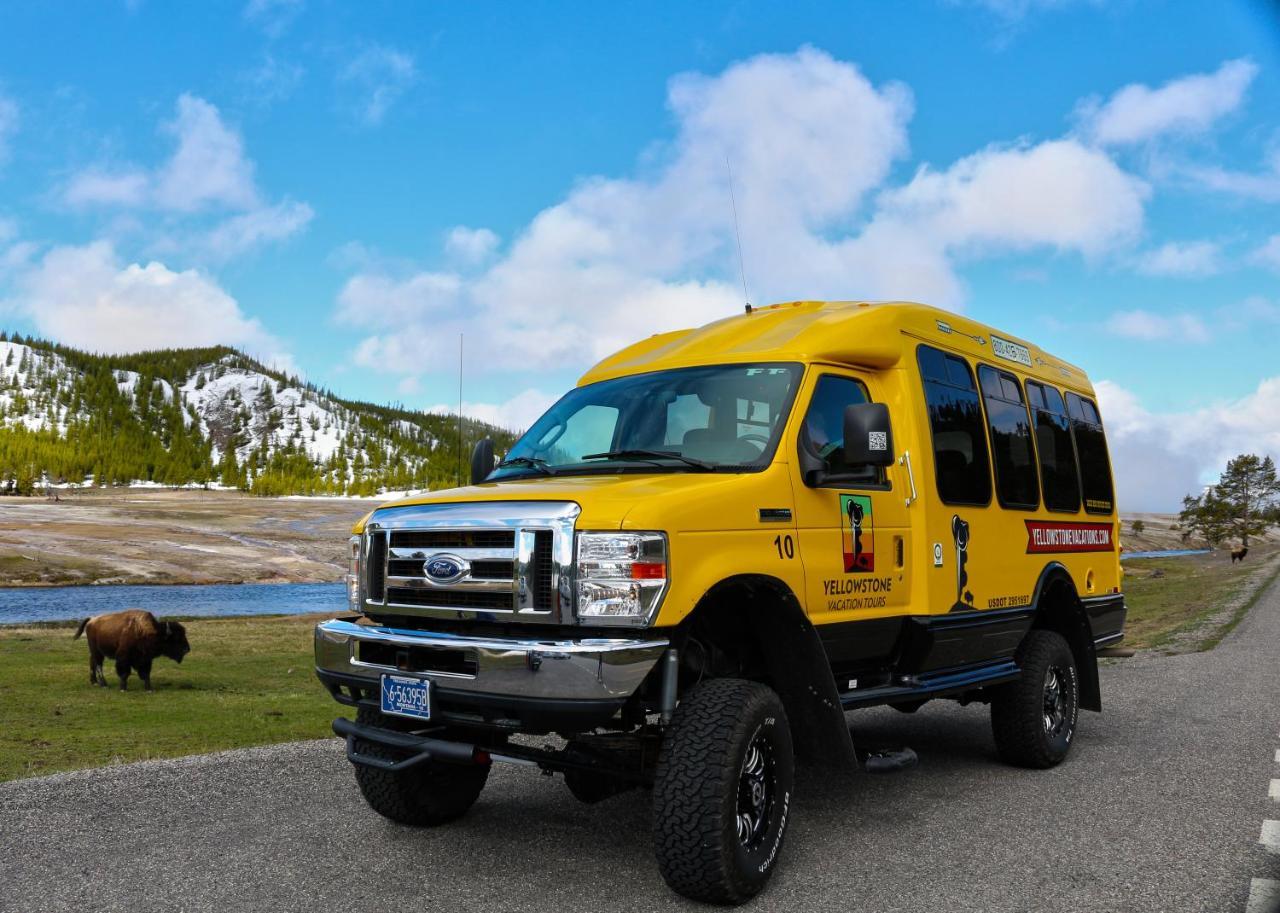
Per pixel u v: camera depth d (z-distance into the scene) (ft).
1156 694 34.58
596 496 13.79
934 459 19.51
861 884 14.65
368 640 14.80
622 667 12.77
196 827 17.39
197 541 310.04
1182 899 13.93
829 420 17.49
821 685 15.40
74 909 13.50
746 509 14.89
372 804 17.24
